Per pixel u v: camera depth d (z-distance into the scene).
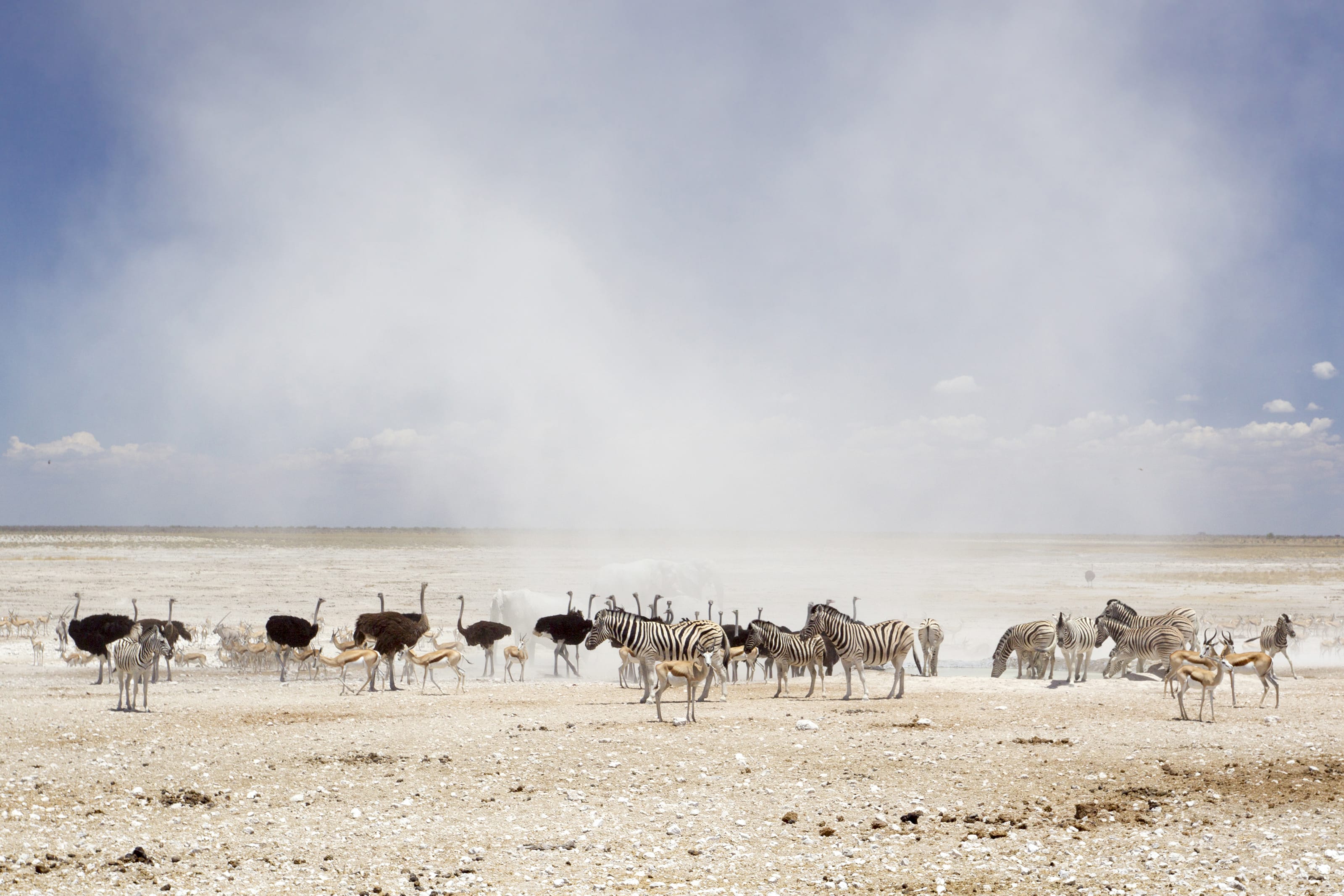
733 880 8.84
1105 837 9.91
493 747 14.76
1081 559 104.75
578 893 8.52
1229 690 21.44
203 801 11.80
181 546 111.56
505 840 10.20
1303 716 17.02
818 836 10.23
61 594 51.78
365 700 20.38
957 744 14.56
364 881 8.91
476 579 64.50
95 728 16.53
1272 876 8.41
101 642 24.16
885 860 9.37
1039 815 10.80
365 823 10.88
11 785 12.51
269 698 20.80
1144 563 95.06
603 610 20.09
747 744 14.72
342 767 13.59
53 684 24.17
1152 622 24.95
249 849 9.89
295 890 8.66
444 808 11.52
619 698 20.88
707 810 11.30
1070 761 13.29
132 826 10.74
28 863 9.37
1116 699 19.62
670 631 19.83
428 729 16.31
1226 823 10.27
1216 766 12.88
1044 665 25.25
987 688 22.16
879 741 14.84
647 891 8.55
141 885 8.80
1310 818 10.32
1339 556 115.00
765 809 11.29
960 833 10.25
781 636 20.94
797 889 8.59
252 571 70.75
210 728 16.56
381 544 129.62
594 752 14.28
